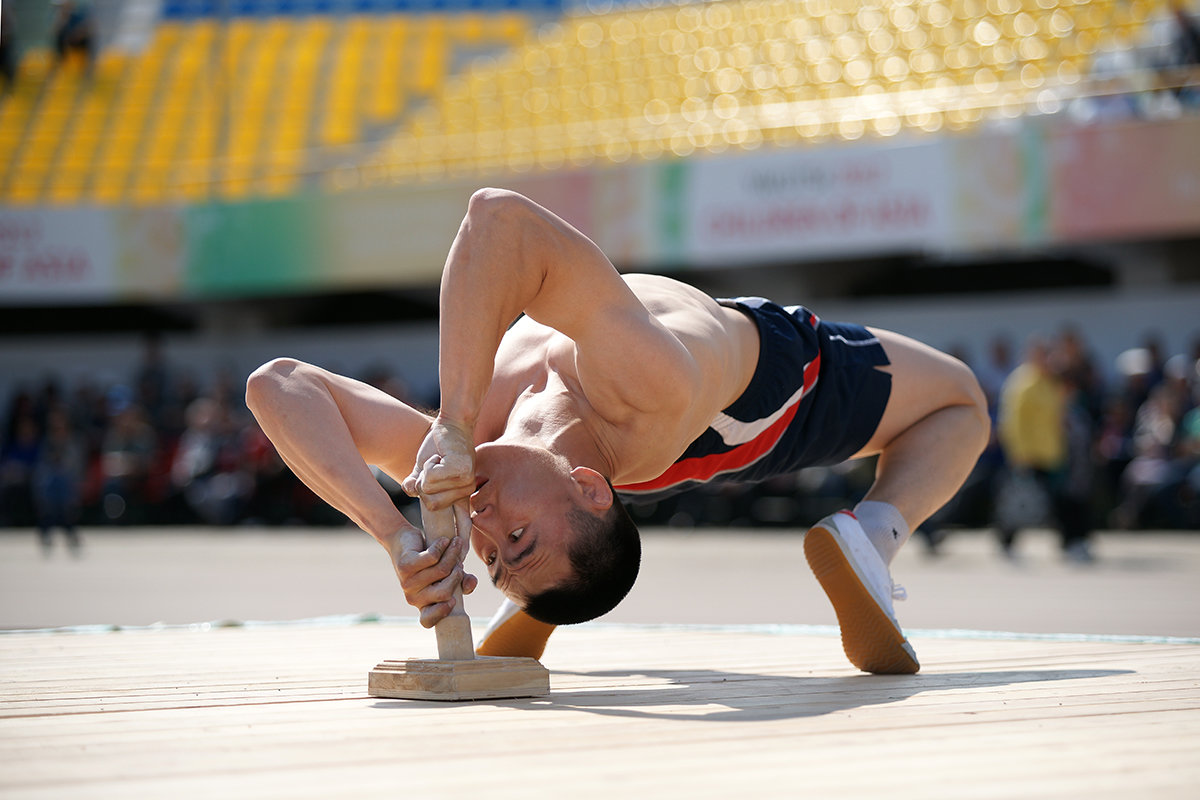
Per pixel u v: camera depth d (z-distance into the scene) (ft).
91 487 83.46
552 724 11.24
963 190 68.85
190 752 9.88
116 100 105.50
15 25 114.01
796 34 92.02
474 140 91.81
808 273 80.12
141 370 93.40
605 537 12.56
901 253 73.67
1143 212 65.57
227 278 84.07
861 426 16.46
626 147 85.20
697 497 72.49
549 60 99.66
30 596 36.83
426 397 86.89
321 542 70.79
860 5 91.15
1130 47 73.26
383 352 92.63
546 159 87.30
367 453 14.03
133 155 99.25
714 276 81.66
